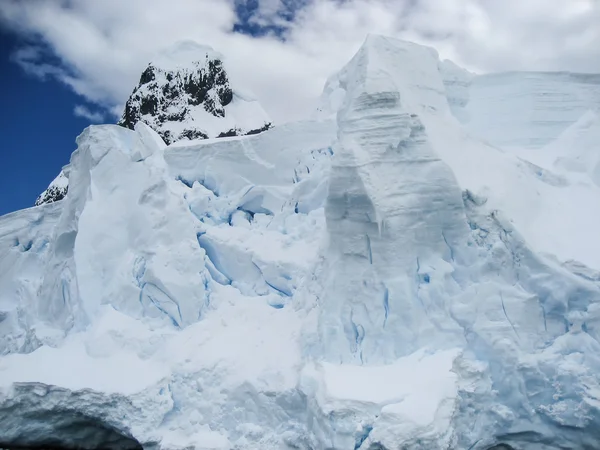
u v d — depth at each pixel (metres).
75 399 18.67
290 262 22.19
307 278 20.95
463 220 19.58
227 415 18.56
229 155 25.48
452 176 19.62
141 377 19.09
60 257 25.28
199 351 19.91
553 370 18.05
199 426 18.55
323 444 16.03
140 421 18.23
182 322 21.20
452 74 26.78
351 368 17.58
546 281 19.17
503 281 19.38
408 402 15.74
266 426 18.23
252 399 18.56
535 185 22.64
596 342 18.48
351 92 21.67
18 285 27.72
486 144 23.25
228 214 24.98
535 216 21.36
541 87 26.69
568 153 24.75
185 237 22.06
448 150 21.27
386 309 18.80
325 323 18.92
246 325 20.97
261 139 25.58
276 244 23.19
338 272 19.27
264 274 22.44
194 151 25.41
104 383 18.84
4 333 26.47
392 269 18.88
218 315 21.42
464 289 19.33
